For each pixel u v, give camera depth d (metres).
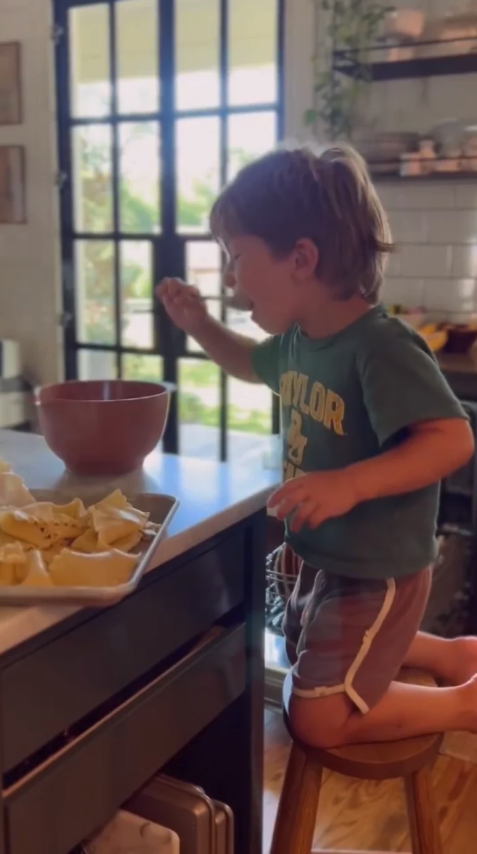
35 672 0.78
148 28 3.25
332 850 1.46
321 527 1.19
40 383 3.65
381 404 1.06
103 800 0.90
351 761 1.12
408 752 1.14
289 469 1.26
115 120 3.39
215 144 3.20
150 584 0.94
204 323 1.39
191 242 3.32
